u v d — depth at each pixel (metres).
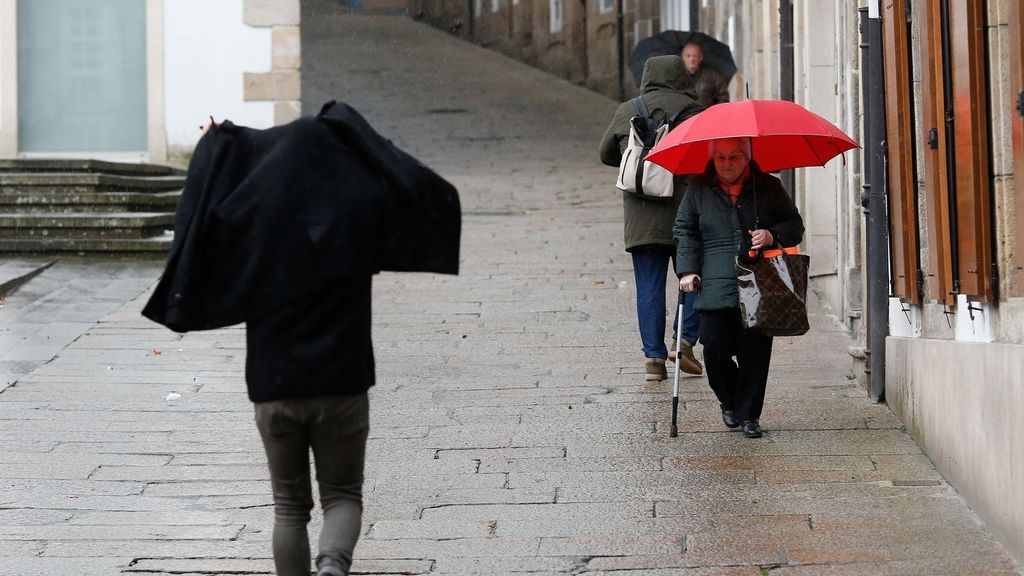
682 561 19.64
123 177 50.81
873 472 23.50
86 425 27.69
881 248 28.27
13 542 20.95
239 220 16.11
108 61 62.41
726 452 24.94
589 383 30.50
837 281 37.50
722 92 42.38
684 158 26.64
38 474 24.42
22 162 50.34
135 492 23.47
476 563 19.80
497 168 67.25
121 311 38.91
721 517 21.47
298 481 17.03
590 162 69.31
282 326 16.17
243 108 62.88
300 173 16.31
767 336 25.09
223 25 62.62
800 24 42.84
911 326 26.45
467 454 25.31
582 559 19.84
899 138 25.41
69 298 40.44
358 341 16.42
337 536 16.59
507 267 43.84
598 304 38.72
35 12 62.06
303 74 107.19
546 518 21.69
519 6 118.88
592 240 47.97
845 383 30.05
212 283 16.28
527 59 117.19
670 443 25.66
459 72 111.94
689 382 30.42
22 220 46.25
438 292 40.62
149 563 20.09
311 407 16.27
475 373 31.69
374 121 85.06
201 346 35.00
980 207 19.81
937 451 23.52
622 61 96.31
